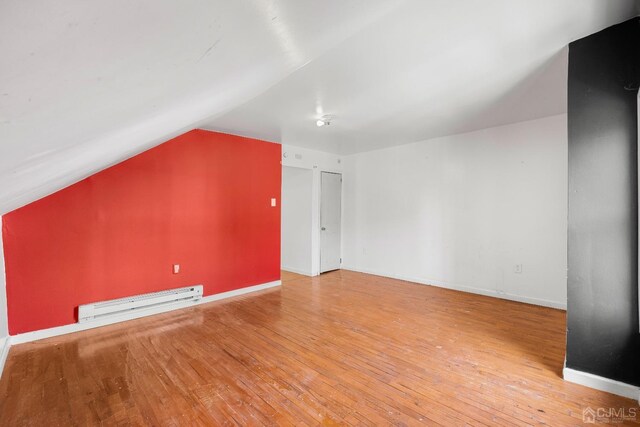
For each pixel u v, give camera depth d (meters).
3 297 2.70
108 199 3.33
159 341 2.88
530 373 2.31
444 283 4.87
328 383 2.18
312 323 3.33
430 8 1.67
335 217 6.24
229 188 4.38
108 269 3.33
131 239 3.48
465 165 4.60
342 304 4.00
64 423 1.78
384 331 3.11
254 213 4.68
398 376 2.28
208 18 0.58
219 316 3.56
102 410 1.89
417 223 5.20
